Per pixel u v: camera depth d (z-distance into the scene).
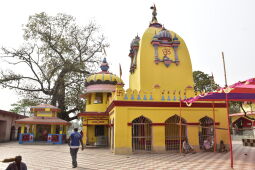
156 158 10.76
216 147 13.63
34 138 21.64
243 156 11.34
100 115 17.39
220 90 9.01
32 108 21.19
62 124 21.20
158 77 15.46
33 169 8.02
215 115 14.09
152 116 13.27
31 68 25.75
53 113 21.73
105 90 18.36
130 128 12.79
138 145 13.65
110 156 11.56
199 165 8.74
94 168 8.20
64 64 24.77
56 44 25.55
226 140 13.85
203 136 14.48
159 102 13.45
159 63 15.76
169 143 13.77
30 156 11.63
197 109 13.95
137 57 16.62
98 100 19.12
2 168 8.33
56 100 25.31
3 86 24.92
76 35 26.92
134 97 13.26
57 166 8.65
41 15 25.88
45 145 19.00
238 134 26.47
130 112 13.05
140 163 9.29
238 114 27.09
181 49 16.56
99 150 14.78
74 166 8.37
